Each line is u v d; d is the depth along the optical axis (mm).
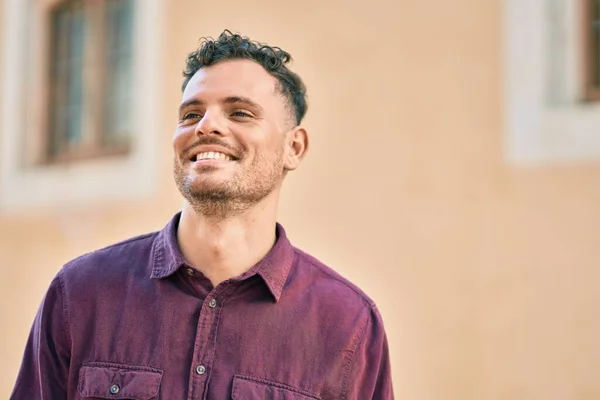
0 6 5887
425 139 4062
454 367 3863
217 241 1905
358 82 4273
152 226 4953
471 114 3963
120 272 1961
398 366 3998
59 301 1943
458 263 3906
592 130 3670
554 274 3686
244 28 4703
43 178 5562
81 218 5305
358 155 4230
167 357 1856
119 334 1883
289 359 1903
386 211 4121
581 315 3611
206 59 1961
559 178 3715
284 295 1962
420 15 4141
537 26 3859
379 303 4090
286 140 2010
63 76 5703
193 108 1912
